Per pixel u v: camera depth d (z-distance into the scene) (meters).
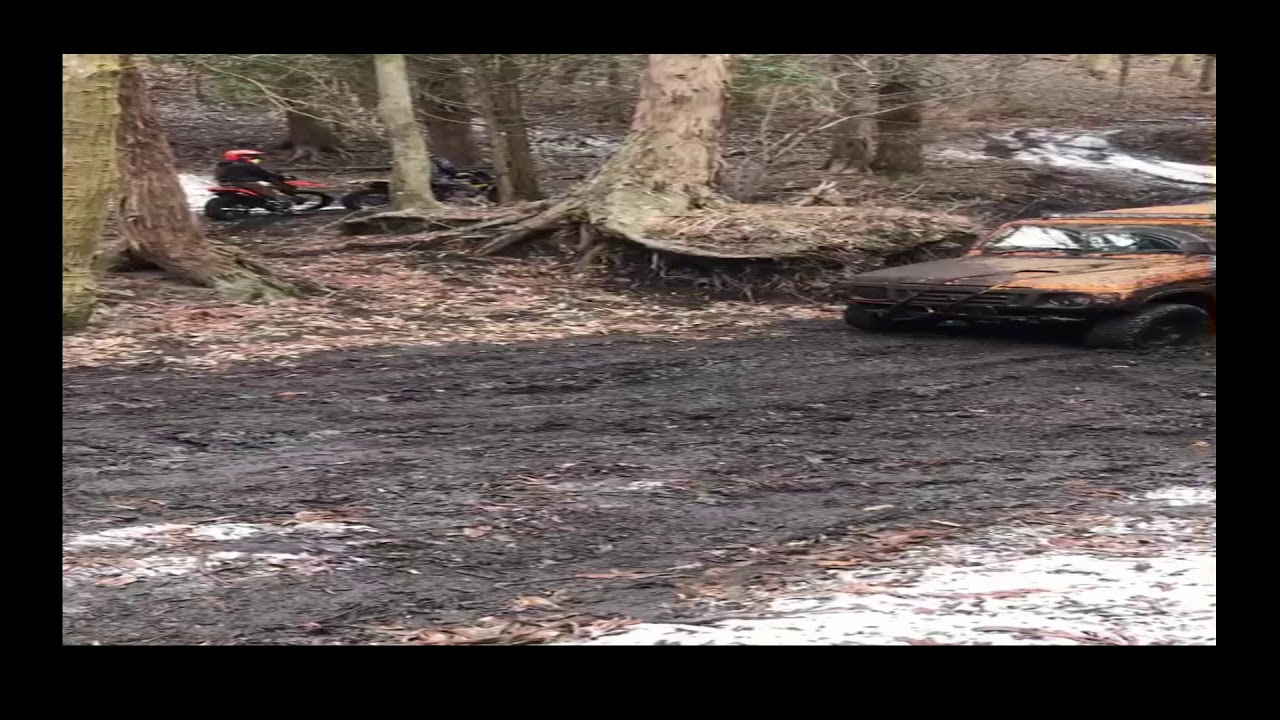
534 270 15.20
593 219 15.20
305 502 5.60
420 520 5.31
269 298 12.77
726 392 8.42
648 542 5.00
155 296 12.42
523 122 22.69
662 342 10.90
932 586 4.43
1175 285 9.64
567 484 5.94
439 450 6.69
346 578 4.54
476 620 4.11
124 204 12.81
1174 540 4.97
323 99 19.05
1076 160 29.34
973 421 7.37
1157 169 28.28
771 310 13.16
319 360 9.81
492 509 5.49
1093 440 6.85
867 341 10.72
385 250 16.48
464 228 16.59
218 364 9.58
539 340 11.04
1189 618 4.07
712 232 14.59
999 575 4.54
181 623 4.07
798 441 6.90
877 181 23.19
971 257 11.31
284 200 21.44
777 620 4.08
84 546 4.90
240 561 4.72
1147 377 8.61
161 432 7.12
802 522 5.29
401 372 9.29
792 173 23.12
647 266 14.65
